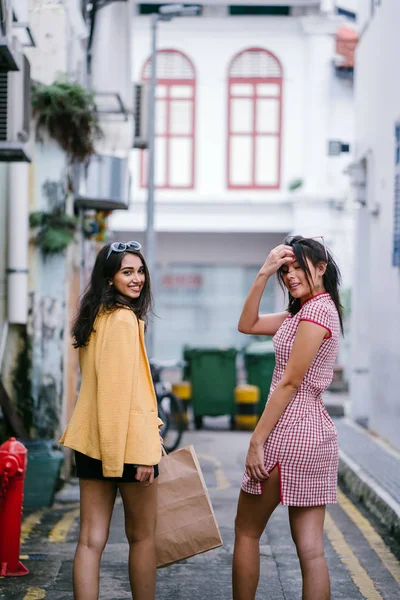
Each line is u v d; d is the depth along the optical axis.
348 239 23.23
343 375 22.77
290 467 4.01
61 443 4.12
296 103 23.83
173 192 23.81
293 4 23.50
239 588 4.18
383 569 5.79
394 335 10.60
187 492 4.25
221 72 23.84
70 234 8.91
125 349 3.96
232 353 15.85
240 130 23.92
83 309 4.14
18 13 7.48
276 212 23.72
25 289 8.78
